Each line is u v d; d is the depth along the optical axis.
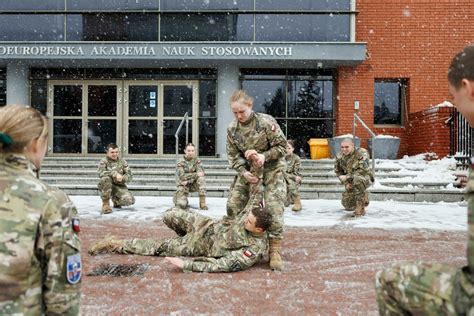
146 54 15.95
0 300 1.78
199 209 10.84
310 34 16.75
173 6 16.95
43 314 1.88
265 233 5.67
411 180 13.23
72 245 1.89
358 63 16.83
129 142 17.56
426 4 17.70
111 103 17.62
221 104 17.09
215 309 4.25
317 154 16.81
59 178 14.05
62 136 17.59
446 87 17.67
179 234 6.31
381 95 18.34
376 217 9.74
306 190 13.00
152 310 4.20
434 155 15.44
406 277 2.06
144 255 6.21
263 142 5.59
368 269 5.71
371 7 17.77
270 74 17.75
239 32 16.78
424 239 7.54
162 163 15.32
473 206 1.79
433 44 17.72
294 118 17.72
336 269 5.70
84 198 12.82
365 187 9.84
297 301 4.50
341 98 17.58
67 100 17.62
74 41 16.30
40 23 16.81
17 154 1.94
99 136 17.61
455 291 1.90
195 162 10.93
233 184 5.98
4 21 16.81
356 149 9.98
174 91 17.58
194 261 5.45
